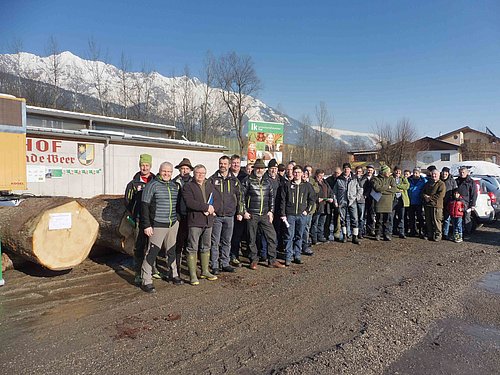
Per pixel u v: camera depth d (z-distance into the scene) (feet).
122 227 19.84
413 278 20.71
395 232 34.71
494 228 40.29
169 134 61.46
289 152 161.58
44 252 16.87
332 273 21.12
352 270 21.90
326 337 13.07
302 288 18.28
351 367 11.21
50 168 33.73
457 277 21.16
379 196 30.32
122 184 40.22
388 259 24.89
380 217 30.86
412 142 144.46
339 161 163.32
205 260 19.11
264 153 40.73
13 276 18.58
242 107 154.92
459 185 33.17
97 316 14.15
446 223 32.81
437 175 31.63
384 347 12.60
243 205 21.03
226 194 20.02
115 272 19.75
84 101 106.11
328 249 27.40
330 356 11.71
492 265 24.36
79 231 18.01
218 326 13.65
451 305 16.83
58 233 17.28
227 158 20.22
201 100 142.10
